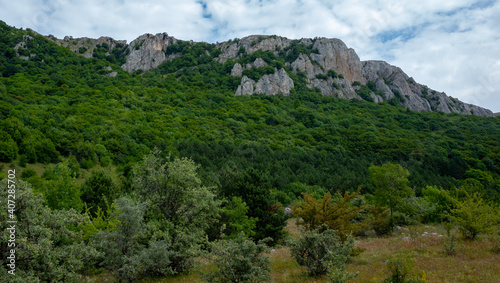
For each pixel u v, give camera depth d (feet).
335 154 274.16
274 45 650.84
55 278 33.78
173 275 47.67
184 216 55.42
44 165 170.40
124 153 213.66
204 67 563.07
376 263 45.50
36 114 225.15
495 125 417.08
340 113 447.01
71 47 635.25
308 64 597.11
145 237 49.55
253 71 531.09
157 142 235.61
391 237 74.69
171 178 56.49
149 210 54.95
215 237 68.49
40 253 32.09
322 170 222.07
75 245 36.81
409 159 261.65
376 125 397.19
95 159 193.06
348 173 208.74
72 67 450.30
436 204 98.07
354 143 306.55
